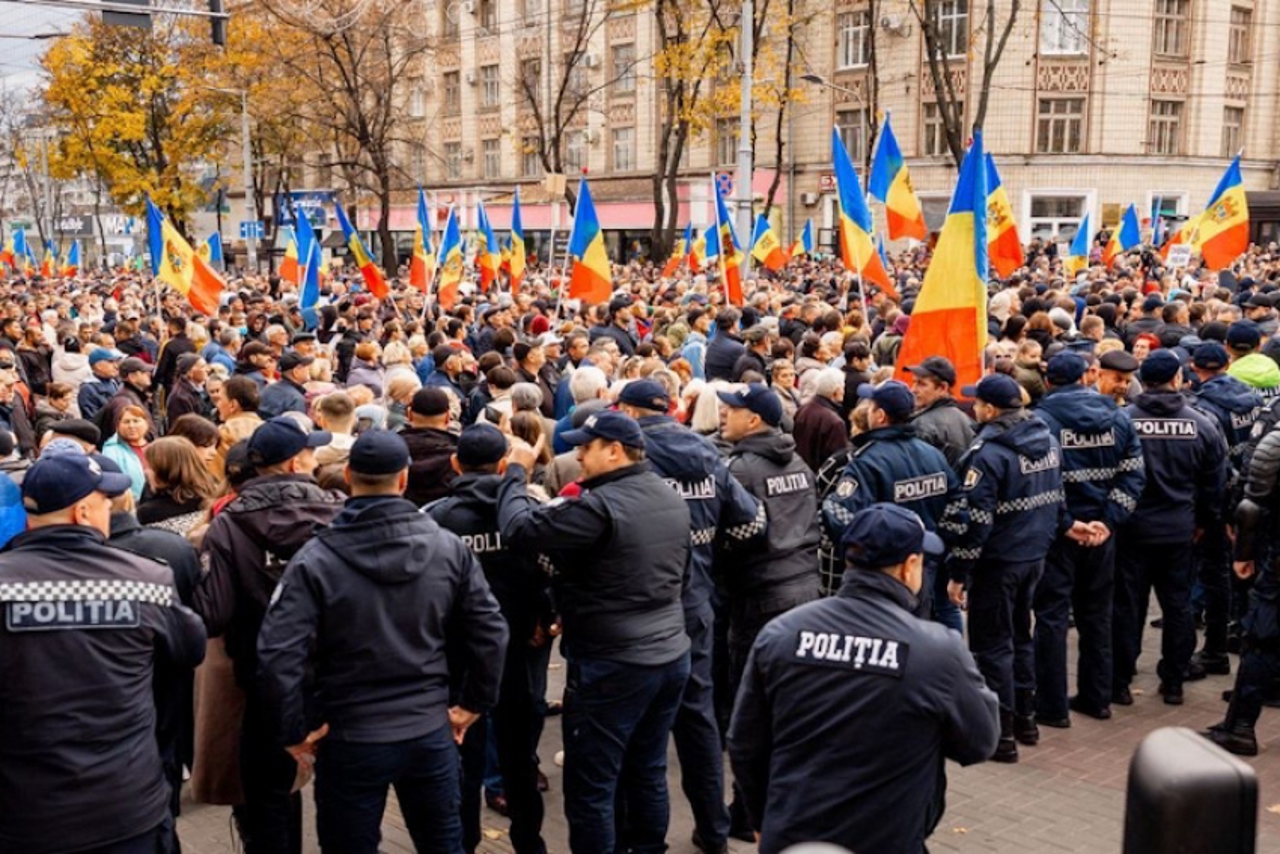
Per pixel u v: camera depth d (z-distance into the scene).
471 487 5.21
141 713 3.88
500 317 13.91
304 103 41.69
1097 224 39.47
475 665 4.41
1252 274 22.94
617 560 4.74
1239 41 41.34
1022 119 39.00
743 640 5.88
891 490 5.79
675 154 33.84
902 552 3.52
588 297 14.73
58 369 13.66
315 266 18.88
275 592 4.21
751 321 13.55
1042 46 38.78
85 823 3.72
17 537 3.87
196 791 4.95
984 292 7.15
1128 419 6.76
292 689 4.05
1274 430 6.20
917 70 39.81
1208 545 7.71
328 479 5.71
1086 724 6.98
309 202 54.31
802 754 3.52
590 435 4.84
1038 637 6.90
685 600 5.29
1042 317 9.45
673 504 4.91
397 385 8.62
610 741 4.83
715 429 7.43
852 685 3.45
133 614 3.85
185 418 6.42
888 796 3.43
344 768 4.18
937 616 6.84
